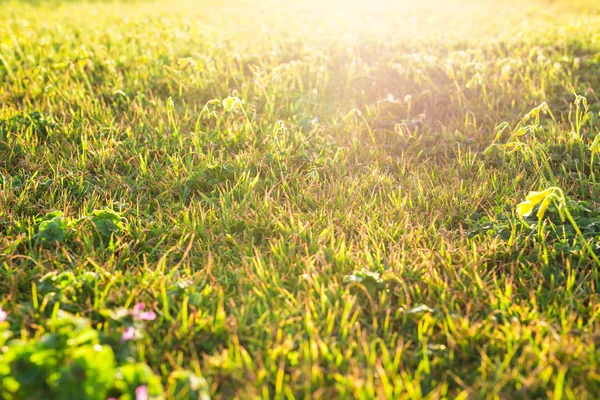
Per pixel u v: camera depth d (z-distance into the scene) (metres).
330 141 0.79
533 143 0.71
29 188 0.66
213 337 0.45
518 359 0.42
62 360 0.37
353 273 0.50
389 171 0.74
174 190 0.67
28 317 0.45
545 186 0.65
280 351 0.42
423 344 0.44
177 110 0.88
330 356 0.42
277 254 0.54
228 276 0.52
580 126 0.79
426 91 0.92
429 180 0.70
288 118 0.84
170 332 0.44
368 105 0.91
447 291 0.49
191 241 0.54
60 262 0.54
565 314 0.47
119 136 0.80
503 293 0.50
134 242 0.57
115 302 0.48
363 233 0.57
